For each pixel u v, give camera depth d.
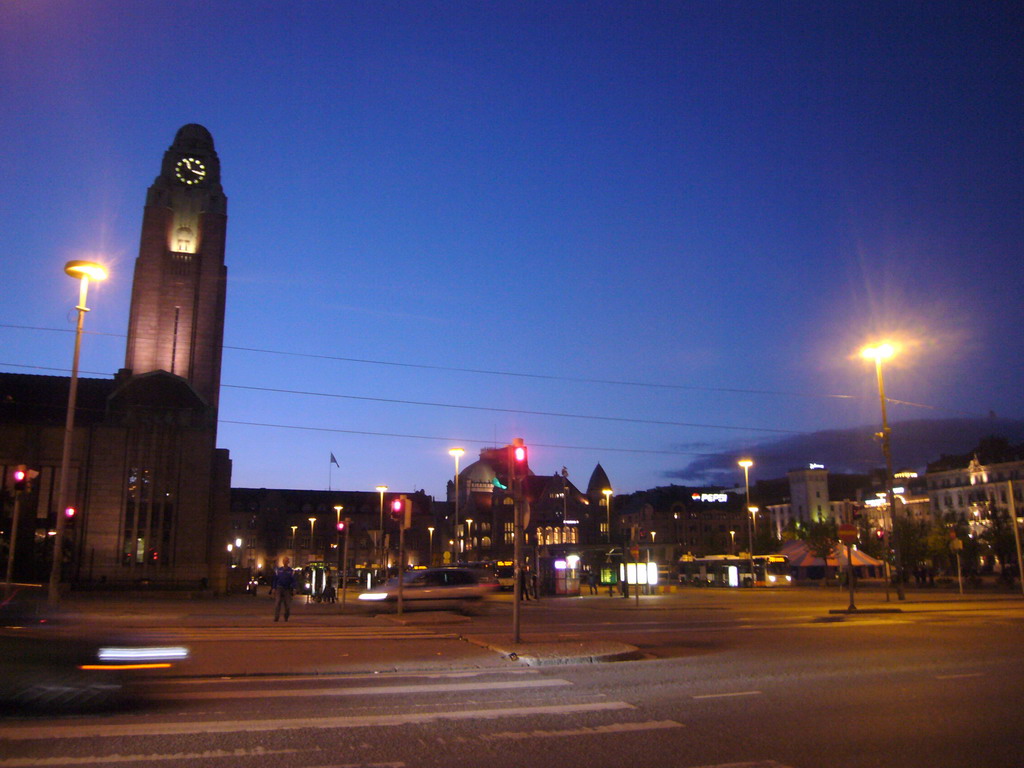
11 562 30.73
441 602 29.16
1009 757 7.64
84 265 24.55
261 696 10.62
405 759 7.50
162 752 7.64
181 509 55.34
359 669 13.12
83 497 53.56
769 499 157.62
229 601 46.47
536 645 15.63
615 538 135.00
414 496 129.88
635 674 12.78
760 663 14.05
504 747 7.96
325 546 121.25
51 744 7.89
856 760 7.52
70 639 9.70
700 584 64.75
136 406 56.25
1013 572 63.16
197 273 67.75
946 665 13.67
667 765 7.34
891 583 69.31
